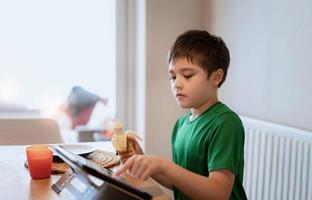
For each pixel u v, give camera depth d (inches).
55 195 31.9
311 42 52.3
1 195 31.7
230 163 30.4
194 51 33.1
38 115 83.0
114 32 84.9
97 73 85.4
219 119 33.4
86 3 82.1
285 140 54.1
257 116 65.3
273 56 60.5
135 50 86.4
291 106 56.9
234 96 72.4
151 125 82.1
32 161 35.5
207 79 34.0
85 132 86.9
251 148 62.1
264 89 63.0
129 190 24.8
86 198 30.1
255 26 64.7
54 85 82.9
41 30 80.0
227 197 29.5
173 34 80.9
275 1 59.4
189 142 35.8
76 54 83.2
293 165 52.5
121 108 88.4
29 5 78.5
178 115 84.0
